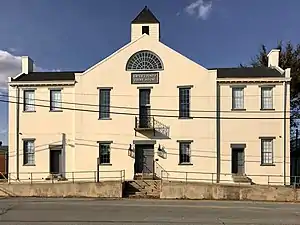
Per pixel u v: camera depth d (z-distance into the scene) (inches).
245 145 1521.9
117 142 1557.6
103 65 1585.9
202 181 1518.2
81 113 1578.5
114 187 1344.7
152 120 1551.4
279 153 1515.7
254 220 816.3
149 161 1547.7
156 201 1218.6
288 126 1524.4
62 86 1606.8
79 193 1357.0
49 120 1600.6
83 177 1555.1
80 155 1565.0
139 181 1438.2
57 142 1588.3
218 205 1114.1
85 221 789.2
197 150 1530.5
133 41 1581.0
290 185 1460.4
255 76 1551.4
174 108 1550.2
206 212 941.8
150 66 1571.1
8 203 1133.1
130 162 1547.7
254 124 1530.5
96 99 1579.7
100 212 927.0
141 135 1552.7
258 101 1535.4
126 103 1568.7
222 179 1518.2
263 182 1508.4
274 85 1535.4
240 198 1301.7
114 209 987.9
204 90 1545.3
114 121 1566.2
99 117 1572.3
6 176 1833.2
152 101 1558.8
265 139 1523.1
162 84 1561.3
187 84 1550.2
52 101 1608.0
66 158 1578.5
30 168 1588.3
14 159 1594.5
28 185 1376.7
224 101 1542.8
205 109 1540.4
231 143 1526.8
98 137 1566.2
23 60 1761.8
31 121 1608.0
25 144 1605.6
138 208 1013.8
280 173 1507.1
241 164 1526.8
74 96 1590.8
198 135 1535.4
